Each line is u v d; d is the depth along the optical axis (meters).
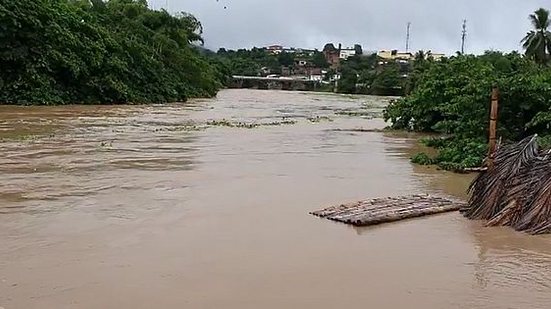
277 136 20.25
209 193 9.91
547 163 8.50
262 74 119.44
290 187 10.73
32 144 15.87
